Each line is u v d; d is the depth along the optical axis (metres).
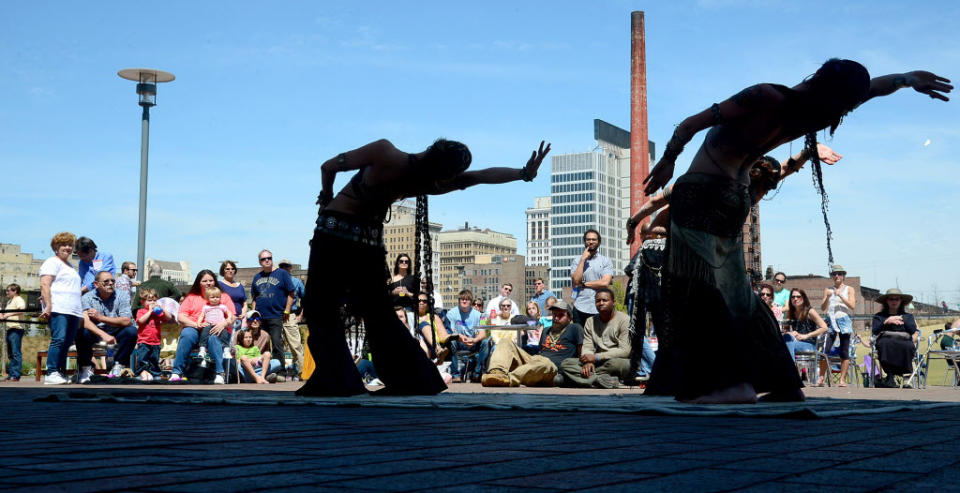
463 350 12.96
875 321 12.83
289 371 13.98
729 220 4.78
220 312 12.12
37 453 2.26
